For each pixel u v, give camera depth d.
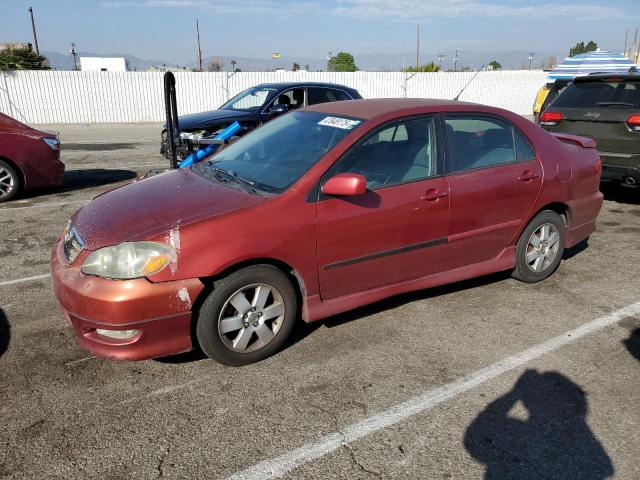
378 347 3.58
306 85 10.09
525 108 25.36
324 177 3.40
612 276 4.84
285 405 2.95
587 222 4.88
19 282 4.61
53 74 19.44
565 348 3.57
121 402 2.96
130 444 2.63
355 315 4.04
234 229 3.09
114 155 11.97
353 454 2.57
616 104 6.78
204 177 3.85
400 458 2.55
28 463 2.49
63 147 13.28
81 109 20.09
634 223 6.57
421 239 3.77
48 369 3.28
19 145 7.42
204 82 20.94
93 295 2.90
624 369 3.32
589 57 16.78
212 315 3.11
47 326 3.82
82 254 3.08
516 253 4.45
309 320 3.48
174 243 2.97
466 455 2.57
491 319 3.98
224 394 3.04
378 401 2.99
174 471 2.46
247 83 21.48
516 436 2.71
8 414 2.85
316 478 2.42
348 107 4.12
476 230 4.06
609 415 2.88
